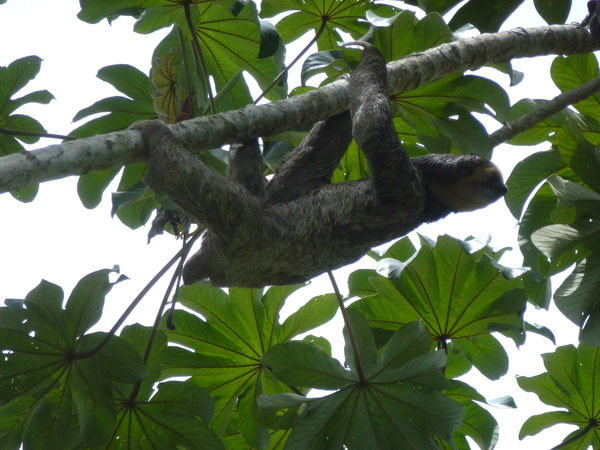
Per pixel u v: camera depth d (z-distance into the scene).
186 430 9.11
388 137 9.62
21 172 7.20
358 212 10.21
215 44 11.57
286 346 9.08
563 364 11.41
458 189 10.89
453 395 11.23
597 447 11.37
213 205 8.93
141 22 9.79
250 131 9.12
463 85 10.69
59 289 8.49
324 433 8.84
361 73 9.91
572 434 11.46
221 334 10.85
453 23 11.58
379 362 9.05
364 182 10.46
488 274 10.60
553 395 11.55
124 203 10.04
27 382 8.48
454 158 11.10
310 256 10.02
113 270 8.49
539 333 11.12
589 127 11.84
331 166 10.51
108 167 8.16
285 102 9.48
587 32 11.57
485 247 10.63
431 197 11.15
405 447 8.73
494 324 10.73
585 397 11.34
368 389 8.98
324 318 11.07
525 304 10.59
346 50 10.99
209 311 10.79
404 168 9.97
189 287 10.70
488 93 10.68
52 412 8.64
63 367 8.55
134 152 8.37
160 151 8.51
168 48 11.67
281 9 12.56
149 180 8.72
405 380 8.91
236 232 9.30
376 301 10.99
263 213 9.62
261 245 9.55
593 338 8.93
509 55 10.96
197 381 10.76
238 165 10.03
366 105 9.58
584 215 9.44
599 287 9.12
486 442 10.99
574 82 12.04
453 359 11.81
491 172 10.79
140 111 11.40
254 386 10.89
